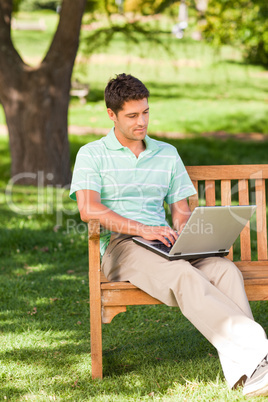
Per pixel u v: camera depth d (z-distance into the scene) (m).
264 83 23.61
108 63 24.42
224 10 12.14
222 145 14.72
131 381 3.13
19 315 4.40
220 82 23.47
